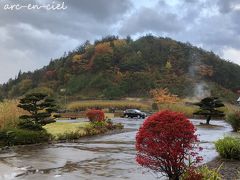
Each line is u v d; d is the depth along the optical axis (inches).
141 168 558.3
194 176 391.9
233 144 613.9
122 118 2059.5
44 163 601.3
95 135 1083.3
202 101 1624.0
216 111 1614.2
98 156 684.7
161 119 407.5
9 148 774.5
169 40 5807.1
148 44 5595.5
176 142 402.6
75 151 746.2
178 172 406.3
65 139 948.6
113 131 1204.5
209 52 5634.8
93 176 507.5
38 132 887.7
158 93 3703.3
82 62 5216.5
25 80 5162.4
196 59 5280.5
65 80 4965.6
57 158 656.4
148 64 5034.5
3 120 902.4
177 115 410.9
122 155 697.0
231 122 1291.8
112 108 2714.1
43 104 948.0
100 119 1267.2
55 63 5723.4
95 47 5462.6
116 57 5162.4
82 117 1984.5
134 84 4365.2
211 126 1499.8
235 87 4921.3
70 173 526.9
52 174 519.2
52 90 4456.2
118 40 5654.5
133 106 2827.3
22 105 933.8
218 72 5083.7
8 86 5570.9
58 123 1244.5
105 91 4293.8
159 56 5270.7
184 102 3122.5
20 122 908.6
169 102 3034.0
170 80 4507.9
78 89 4574.3
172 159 400.8
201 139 980.6
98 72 4911.4
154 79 4480.8
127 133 1147.9
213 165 559.5
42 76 5378.9
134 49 5442.9
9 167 555.5
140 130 415.2
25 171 531.8
